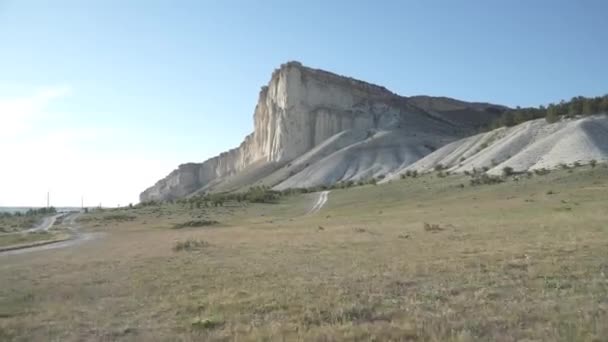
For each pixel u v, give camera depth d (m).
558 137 124.19
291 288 16.66
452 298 13.82
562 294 13.50
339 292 15.30
